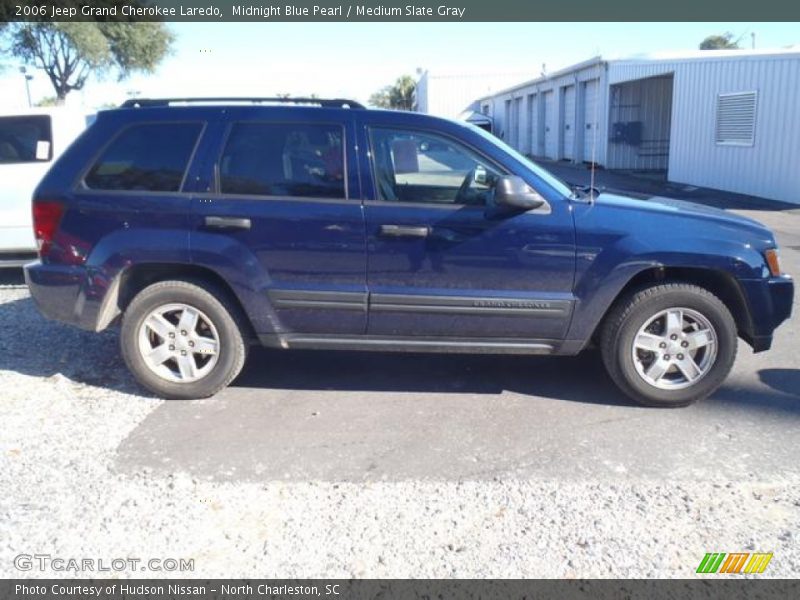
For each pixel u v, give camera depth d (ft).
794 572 9.87
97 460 13.05
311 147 15.19
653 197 17.38
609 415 15.07
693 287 14.99
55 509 11.44
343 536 10.73
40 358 18.58
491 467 12.80
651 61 73.72
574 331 15.19
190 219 15.12
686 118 68.39
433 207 14.85
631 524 10.98
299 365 18.17
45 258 15.69
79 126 27.04
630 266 14.73
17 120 26.45
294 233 14.96
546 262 14.82
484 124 136.36
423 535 10.73
